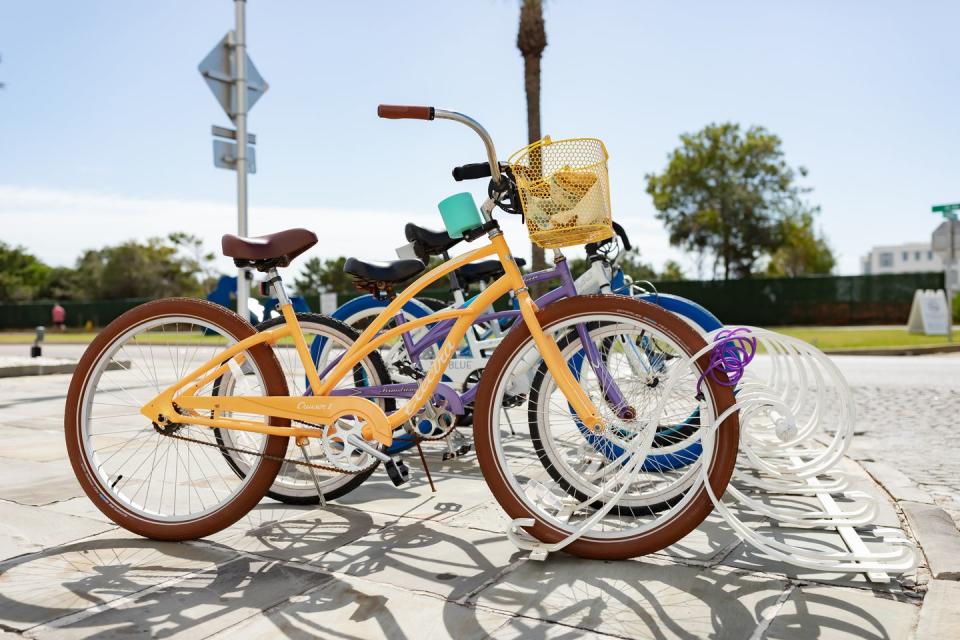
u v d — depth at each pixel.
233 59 6.30
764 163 35.22
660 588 2.18
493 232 2.58
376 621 1.98
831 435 4.80
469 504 3.12
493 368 2.54
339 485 3.04
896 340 15.32
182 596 2.15
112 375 6.95
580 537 2.42
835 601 2.08
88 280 63.06
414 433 2.86
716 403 2.31
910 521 2.81
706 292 25.50
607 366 2.87
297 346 2.77
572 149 2.30
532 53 11.70
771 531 2.70
